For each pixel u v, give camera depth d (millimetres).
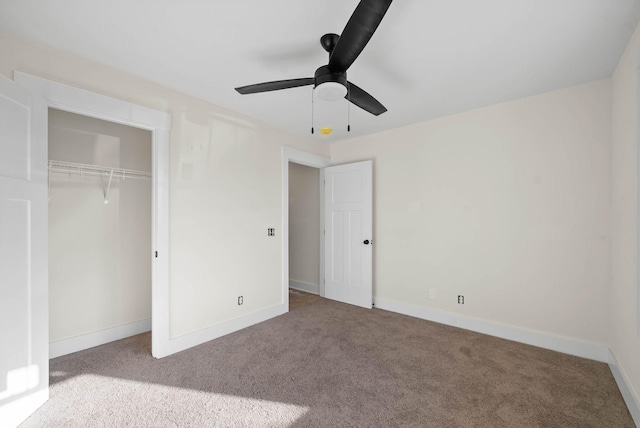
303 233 4715
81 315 2570
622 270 2035
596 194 2398
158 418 1677
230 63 2131
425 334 2908
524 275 2734
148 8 1567
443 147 3232
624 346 1973
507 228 2828
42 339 1758
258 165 3264
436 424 1645
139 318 2938
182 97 2604
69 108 1979
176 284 2541
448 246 3195
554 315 2586
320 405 1805
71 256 2529
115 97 2195
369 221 3748
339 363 2324
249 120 3174
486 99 2770
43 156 1778
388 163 3684
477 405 1809
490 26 1710
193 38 1835
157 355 2393
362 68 2191
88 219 2629
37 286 1722
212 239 2816
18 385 1607
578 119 2477
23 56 1804
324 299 4160
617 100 2148
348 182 3967
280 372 2184
